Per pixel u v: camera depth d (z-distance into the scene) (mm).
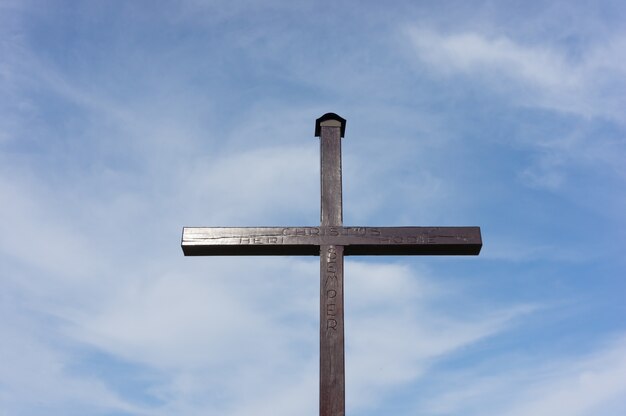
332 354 9602
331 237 10445
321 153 11008
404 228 10578
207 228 10539
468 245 10539
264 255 10648
